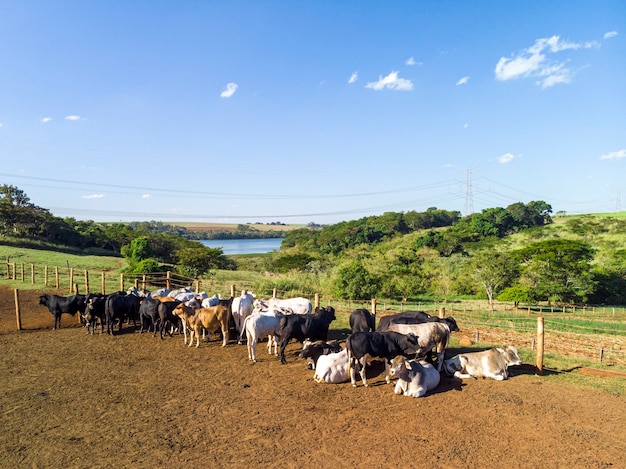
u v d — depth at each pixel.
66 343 12.47
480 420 7.20
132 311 14.21
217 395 8.38
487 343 13.48
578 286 30.70
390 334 9.00
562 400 8.08
